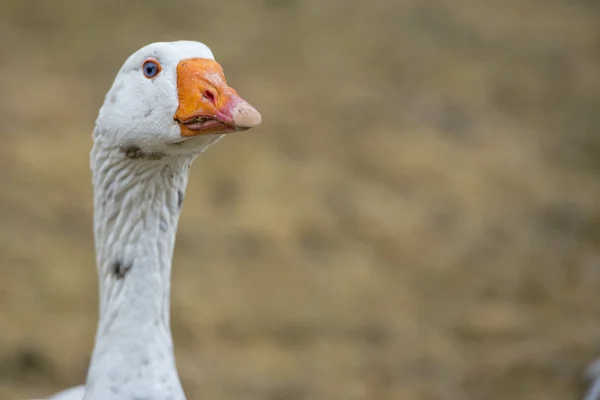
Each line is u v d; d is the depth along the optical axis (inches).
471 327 557.9
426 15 1149.7
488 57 1047.6
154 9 1070.4
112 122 260.8
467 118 885.2
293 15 1107.9
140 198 264.8
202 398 478.6
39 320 529.3
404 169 764.0
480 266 629.3
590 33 1158.3
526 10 1227.9
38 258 591.5
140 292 264.7
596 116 915.4
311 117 853.2
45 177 695.1
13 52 923.4
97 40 974.4
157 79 255.8
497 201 725.3
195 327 541.3
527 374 512.7
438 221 687.1
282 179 730.8
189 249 623.2
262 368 508.4
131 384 259.9
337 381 502.0
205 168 737.0
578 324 563.2
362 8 1151.0
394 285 601.3
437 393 495.8
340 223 673.0
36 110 804.0
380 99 908.0
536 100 944.9
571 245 663.8
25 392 468.8
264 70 951.0
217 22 1060.5
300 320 556.4
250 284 589.6
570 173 786.8
